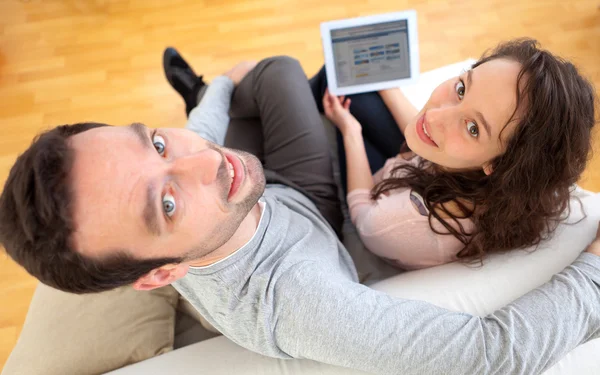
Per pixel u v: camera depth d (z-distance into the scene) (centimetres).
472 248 81
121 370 77
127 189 55
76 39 191
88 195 53
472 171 81
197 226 63
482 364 61
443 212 82
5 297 136
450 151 77
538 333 63
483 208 80
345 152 113
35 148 52
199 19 193
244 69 127
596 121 76
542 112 67
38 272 55
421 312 66
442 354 62
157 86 177
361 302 66
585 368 68
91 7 200
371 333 63
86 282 57
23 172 51
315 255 78
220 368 73
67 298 86
